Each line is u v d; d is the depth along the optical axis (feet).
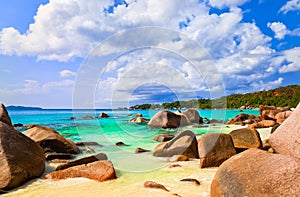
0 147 13.80
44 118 68.54
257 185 8.45
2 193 12.05
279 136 15.75
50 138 21.36
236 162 9.73
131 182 13.53
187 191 11.75
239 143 18.22
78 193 11.79
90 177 14.21
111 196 11.19
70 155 20.56
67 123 51.03
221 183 9.53
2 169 13.01
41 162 15.55
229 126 42.75
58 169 15.85
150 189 12.06
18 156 13.98
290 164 8.53
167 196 10.93
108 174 14.19
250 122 48.06
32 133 22.49
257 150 9.93
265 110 56.34
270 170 8.63
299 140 14.15
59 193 11.89
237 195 8.68
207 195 11.14
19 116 79.20
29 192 12.20
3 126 15.31
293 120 15.51
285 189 7.98
